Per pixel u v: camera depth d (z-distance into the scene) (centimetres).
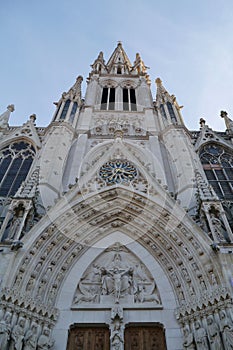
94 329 1548
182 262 1698
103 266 1834
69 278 1742
